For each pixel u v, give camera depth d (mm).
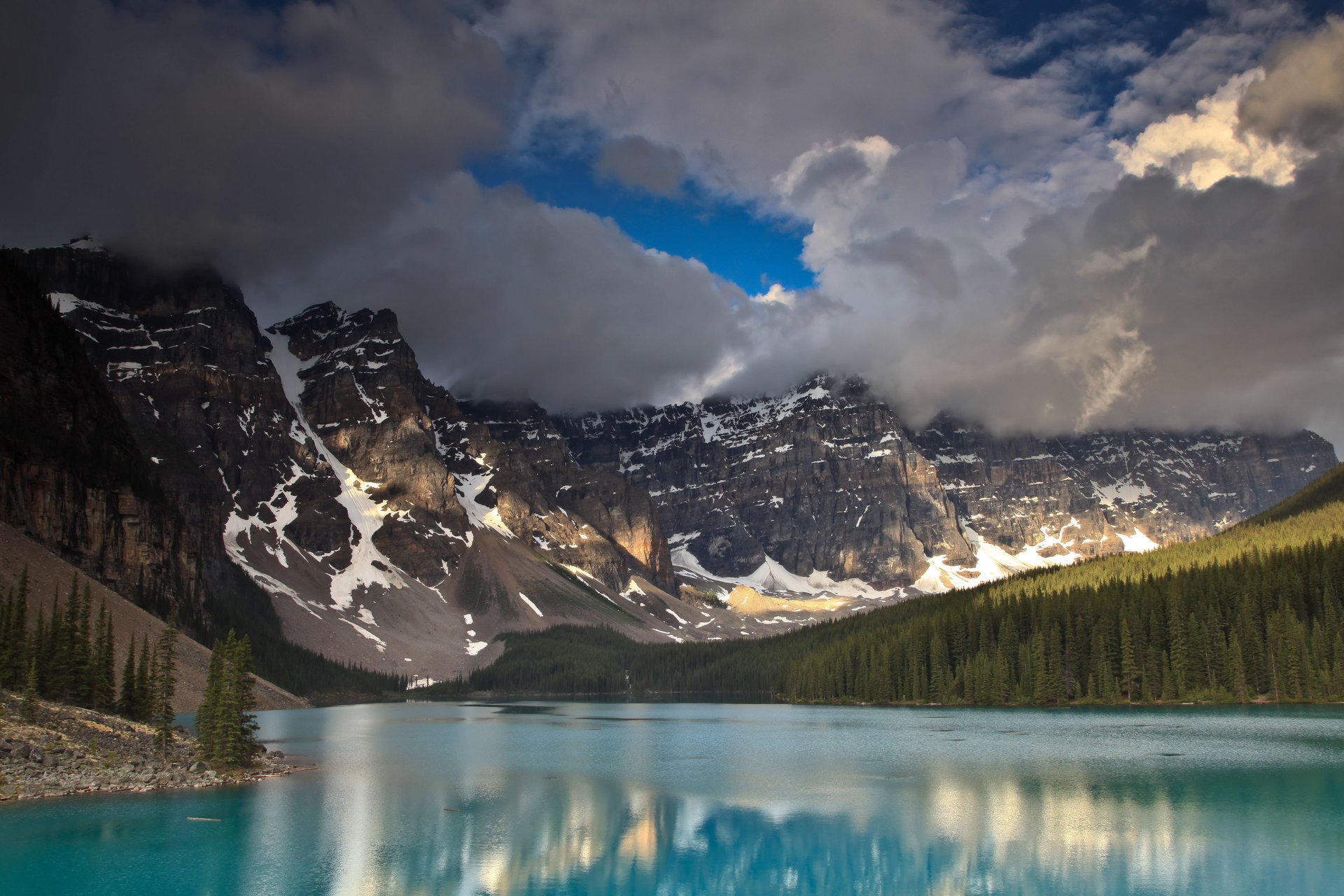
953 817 99188
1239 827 92000
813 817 100250
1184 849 85188
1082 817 97625
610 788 118688
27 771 105062
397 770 133625
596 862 83625
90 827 89688
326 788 115438
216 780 114812
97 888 73438
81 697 132375
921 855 85125
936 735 173625
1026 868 80750
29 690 115875
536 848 87938
